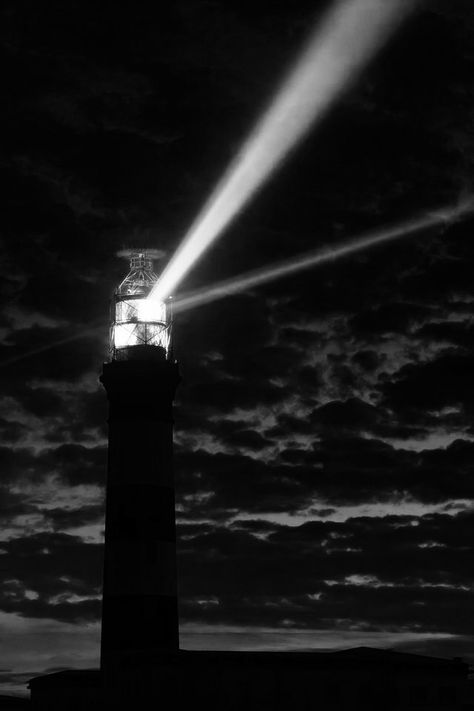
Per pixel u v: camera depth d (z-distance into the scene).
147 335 55.41
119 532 53.62
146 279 58.19
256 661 50.50
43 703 55.03
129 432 54.25
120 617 53.06
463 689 52.75
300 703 50.44
